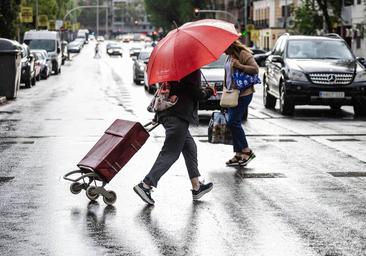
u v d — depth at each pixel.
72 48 175.88
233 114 18.11
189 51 13.76
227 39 14.08
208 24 14.22
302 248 10.94
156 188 15.47
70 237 11.62
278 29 144.88
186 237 11.60
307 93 31.73
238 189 15.42
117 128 14.31
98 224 12.46
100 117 31.30
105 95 46.59
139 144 14.16
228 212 13.30
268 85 36.03
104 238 11.55
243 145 18.31
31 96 45.69
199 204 13.97
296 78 31.89
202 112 34.38
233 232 11.88
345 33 100.69
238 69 17.84
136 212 13.34
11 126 27.66
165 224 12.45
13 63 42.91
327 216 12.98
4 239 11.50
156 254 10.66
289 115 32.75
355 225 12.32
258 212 13.29
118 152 14.05
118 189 15.45
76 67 103.44
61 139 23.64
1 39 43.41
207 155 20.19
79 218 12.90
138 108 36.22
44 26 129.12
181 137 14.00
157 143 22.39
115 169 14.04
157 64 13.91
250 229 12.08
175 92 14.06
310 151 20.88
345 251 10.77
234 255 10.60
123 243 11.27
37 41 82.12
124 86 58.25
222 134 18.64
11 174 17.28
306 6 90.88
